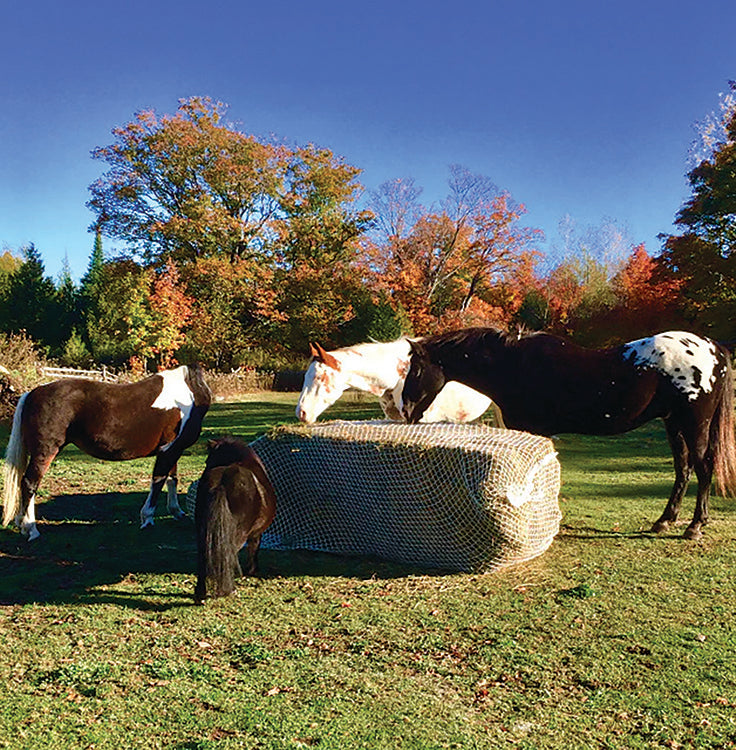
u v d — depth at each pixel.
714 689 3.85
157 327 33.06
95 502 9.12
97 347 40.19
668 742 3.29
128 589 5.71
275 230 43.59
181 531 7.63
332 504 6.74
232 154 42.88
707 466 6.99
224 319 39.31
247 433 16.45
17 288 47.62
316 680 3.96
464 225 47.34
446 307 49.28
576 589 5.50
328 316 43.62
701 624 4.81
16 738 3.30
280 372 36.81
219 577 5.06
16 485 7.12
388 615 5.05
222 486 5.20
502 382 7.14
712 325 28.81
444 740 3.29
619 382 6.90
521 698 3.76
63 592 5.61
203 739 3.26
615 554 6.52
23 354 19.30
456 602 5.33
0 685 3.90
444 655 4.34
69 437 7.24
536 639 4.58
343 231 46.22
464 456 5.88
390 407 7.70
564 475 10.74
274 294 41.69
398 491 6.21
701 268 29.09
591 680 3.97
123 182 41.81
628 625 4.80
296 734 3.32
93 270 49.91
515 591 5.56
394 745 3.24
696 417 6.87
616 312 41.69
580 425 7.14
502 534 5.83
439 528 6.10
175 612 5.16
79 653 4.38
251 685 3.89
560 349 7.05
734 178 27.42
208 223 40.47
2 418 16.95
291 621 4.96
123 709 3.59
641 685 3.91
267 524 5.80
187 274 39.47
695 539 6.96
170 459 7.85
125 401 7.34
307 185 46.00
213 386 30.78
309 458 6.75
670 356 6.82
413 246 47.28
